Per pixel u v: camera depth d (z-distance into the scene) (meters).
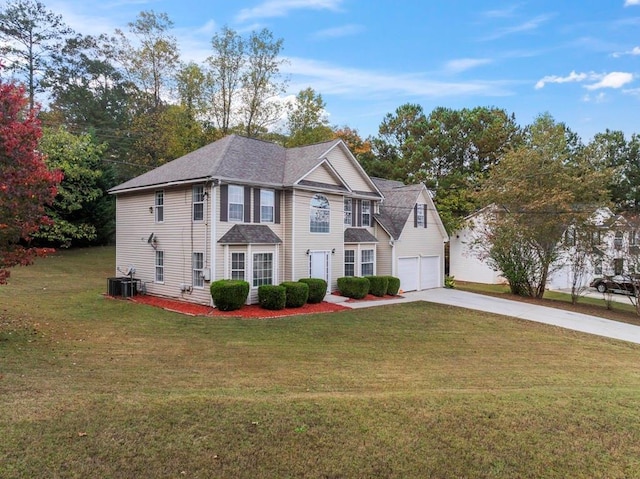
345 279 19.28
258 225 17.11
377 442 4.96
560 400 6.64
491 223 23.25
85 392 6.20
